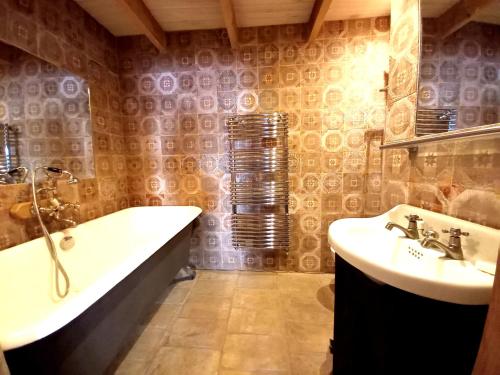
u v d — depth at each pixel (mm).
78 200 1842
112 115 2227
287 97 2189
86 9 1890
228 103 2250
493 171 856
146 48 2270
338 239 1052
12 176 1388
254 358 1405
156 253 1564
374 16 2035
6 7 1334
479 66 878
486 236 844
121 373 1323
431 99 1119
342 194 2250
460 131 833
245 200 2277
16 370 770
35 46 1502
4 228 1331
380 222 1338
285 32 2129
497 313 494
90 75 1960
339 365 1164
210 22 2082
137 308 1351
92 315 991
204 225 2416
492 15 834
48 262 1443
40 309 1369
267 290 2092
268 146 2215
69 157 1771
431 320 798
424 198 1208
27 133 1473
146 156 2396
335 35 2090
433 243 971
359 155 2189
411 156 1301
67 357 875
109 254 1951
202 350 1469
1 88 1328
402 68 1351
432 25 1112
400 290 824
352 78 2117
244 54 2184
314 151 2221
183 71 2262
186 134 2330
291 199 2295
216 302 1936
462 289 656
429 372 812
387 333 845
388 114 1512
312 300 1945
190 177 2377
